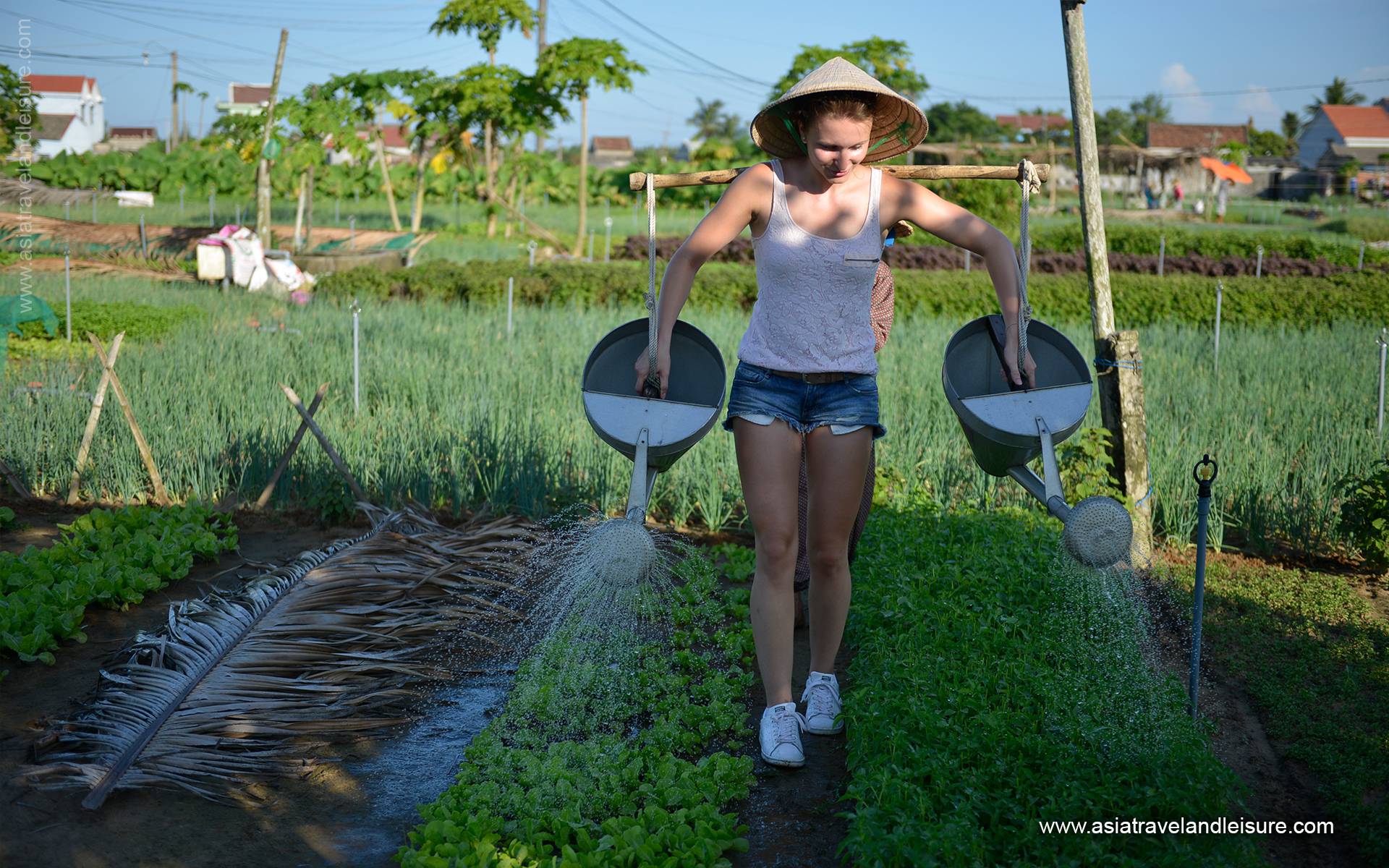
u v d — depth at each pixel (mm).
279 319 12711
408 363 9633
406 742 3932
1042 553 5289
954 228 3592
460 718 4141
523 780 3412
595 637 4688
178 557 5461
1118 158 51562
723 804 3420
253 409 7805
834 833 3340
